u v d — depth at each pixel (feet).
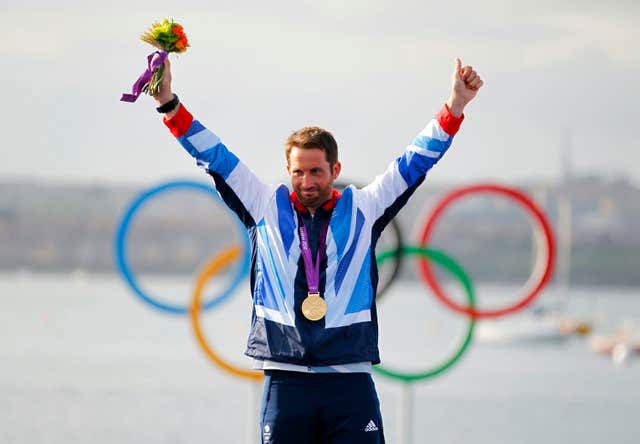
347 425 61.77
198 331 106.32
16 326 561.02
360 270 62.69
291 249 62.64
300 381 61.98
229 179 63.77
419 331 594.65
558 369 380.99
